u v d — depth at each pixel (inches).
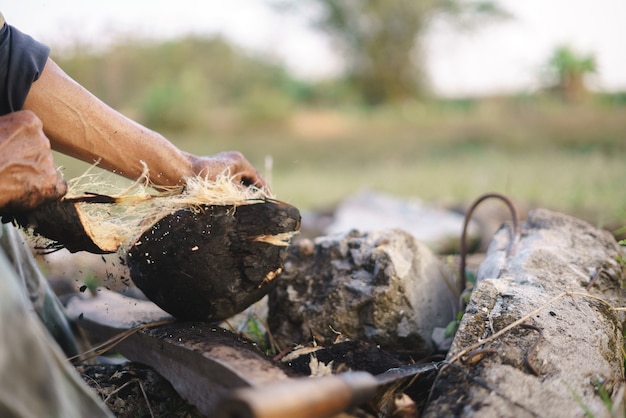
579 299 93.5
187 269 88.3
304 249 113.7
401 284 104.5
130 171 89.7
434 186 335.6
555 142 542.0
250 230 89.5
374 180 385.1
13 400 60.8
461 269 123.6
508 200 121.3
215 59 960.9
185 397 86.8
